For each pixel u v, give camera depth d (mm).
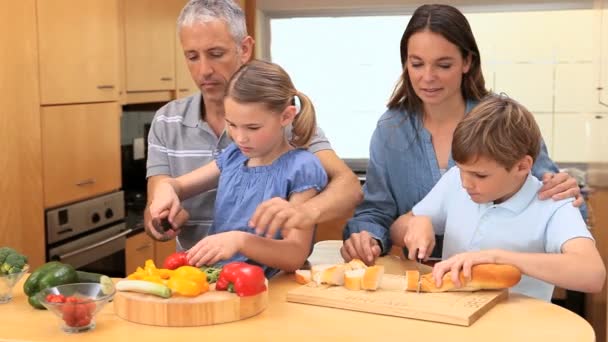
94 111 3184
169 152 2148
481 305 1433
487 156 1556
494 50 4719
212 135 2121
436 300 1469
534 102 4727
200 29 1943
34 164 2799
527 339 1300
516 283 1521
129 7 3553
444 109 1973
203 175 1928
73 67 3012
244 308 1410
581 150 4703
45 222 2867
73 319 1341
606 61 3080
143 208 3910
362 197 1812
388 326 1366
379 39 4875
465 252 1605
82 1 3061
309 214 1583
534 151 1613
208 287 1457
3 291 1554
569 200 1657
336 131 5020
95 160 3201
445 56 1820
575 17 4590
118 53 3371
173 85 4070
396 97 2049
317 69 4980
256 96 1544
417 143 2018
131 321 1402
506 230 1689
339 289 1557
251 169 1757
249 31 4699
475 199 1645
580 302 4164
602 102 3221
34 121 2787
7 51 2668
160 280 1446
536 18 4637
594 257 1519
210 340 1300
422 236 1699
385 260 1892
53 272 1530
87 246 3104
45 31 2828
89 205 3146
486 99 1680
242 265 1442
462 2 4617
